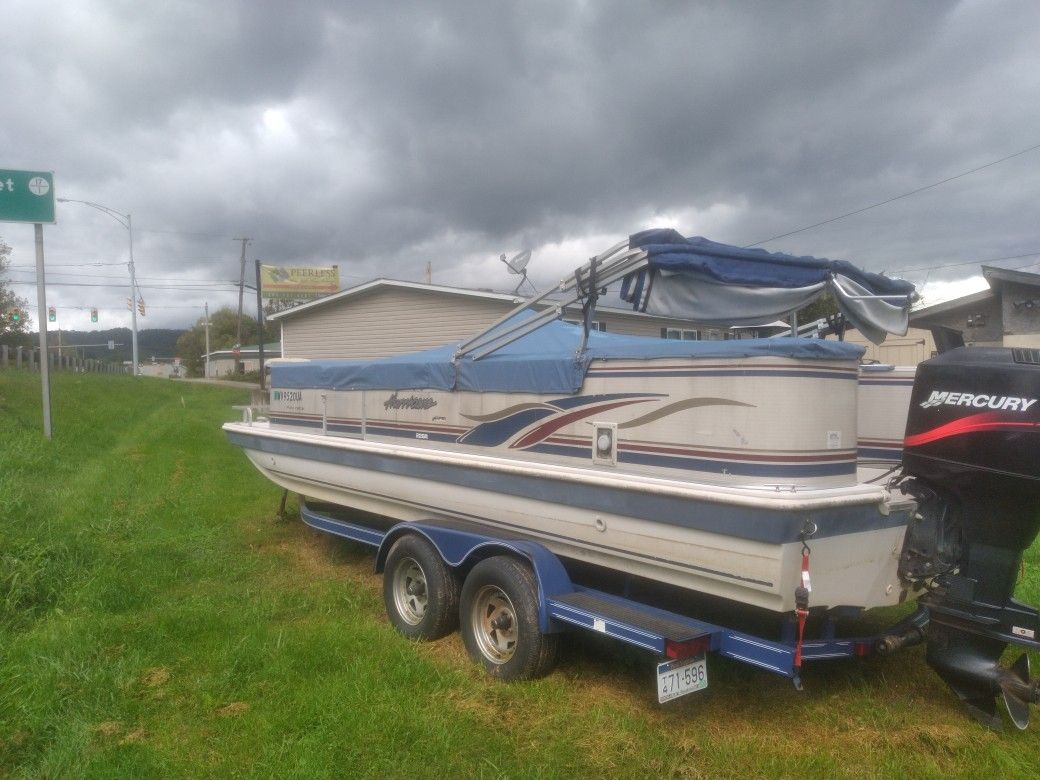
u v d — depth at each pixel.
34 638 5.31
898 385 5.84
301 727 4.24
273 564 7.55
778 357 4.12
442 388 6.23
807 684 4.91
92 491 10.30
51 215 14.65
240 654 5.09
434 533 5.60
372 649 5.29
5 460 11.25
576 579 5.38
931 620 4.46
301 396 8.04
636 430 4.76
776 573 3.95
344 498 7.57
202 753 4.02
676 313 4.98
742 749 4.12
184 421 20.22
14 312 35.03
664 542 4.49
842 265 5.23
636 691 4.82
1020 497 4.07
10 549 6.70
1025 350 4.24
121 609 6.14
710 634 4.25
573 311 6.54
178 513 9.38
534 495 5.25
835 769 3.92
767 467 4.13
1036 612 4.14
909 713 4.56
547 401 5.36
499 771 3.85
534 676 4.87
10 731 4.16
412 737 4.15
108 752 3.99
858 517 4.11
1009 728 4.41
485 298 20.77
